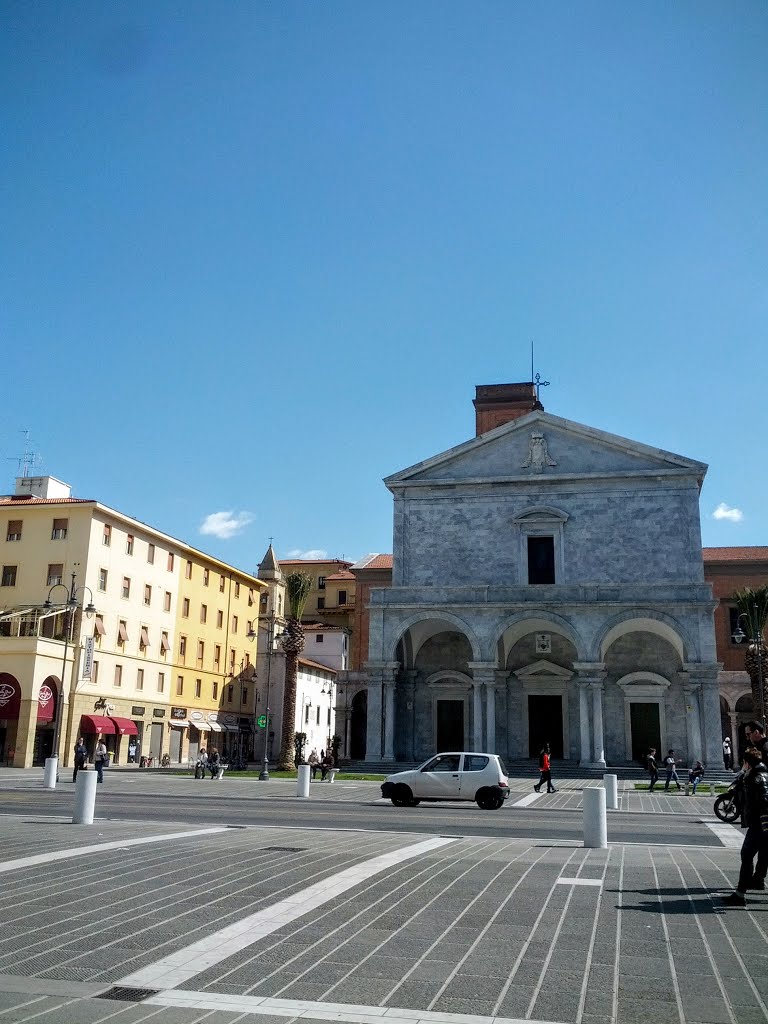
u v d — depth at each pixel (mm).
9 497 65062
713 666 45812
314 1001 7309
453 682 54531
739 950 8695
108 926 9500
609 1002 7285
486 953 8594
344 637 89312
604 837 16031
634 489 51969
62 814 23453
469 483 53969
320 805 29547
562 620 48312
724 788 40062
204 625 77500
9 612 58500
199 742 75312
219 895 10914
